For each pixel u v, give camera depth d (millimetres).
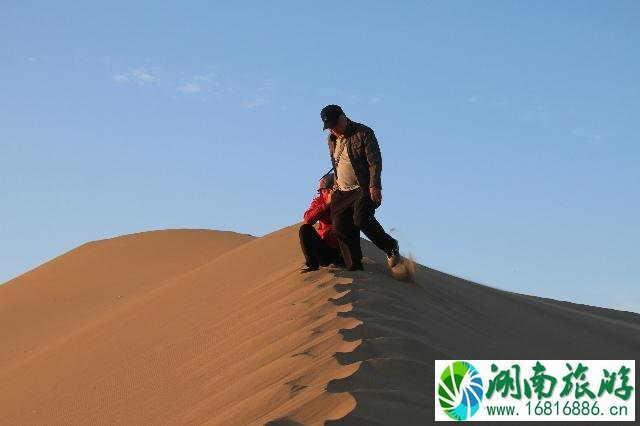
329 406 6051
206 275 15547
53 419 10266
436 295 10719
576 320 12664
